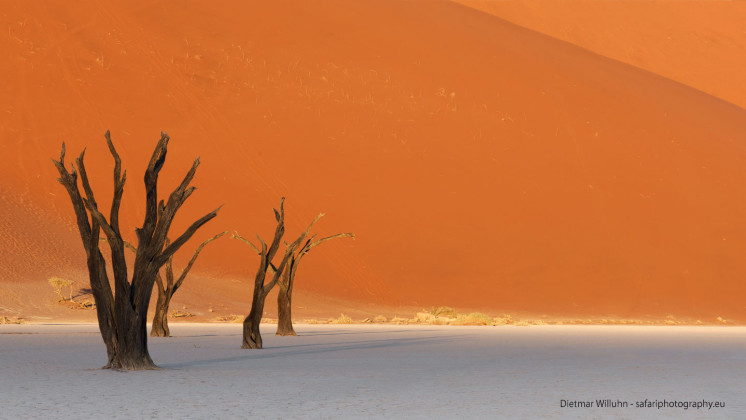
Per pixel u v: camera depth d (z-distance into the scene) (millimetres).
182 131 190375
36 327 104000
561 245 179125
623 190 195375
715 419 27047
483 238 178250
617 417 27375
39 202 169750
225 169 183375
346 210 179625
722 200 198500
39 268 148375
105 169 178125
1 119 184500
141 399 31375
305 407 29344
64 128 185125
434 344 70938
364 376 40938
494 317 152250
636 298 169500
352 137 198000
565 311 162625
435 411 28484
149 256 44250
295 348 64938
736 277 178125
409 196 185000
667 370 45344
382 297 162875
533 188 191625
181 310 139625
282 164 187250
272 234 171750
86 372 42156
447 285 167500
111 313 44062
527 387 36125
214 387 35625
